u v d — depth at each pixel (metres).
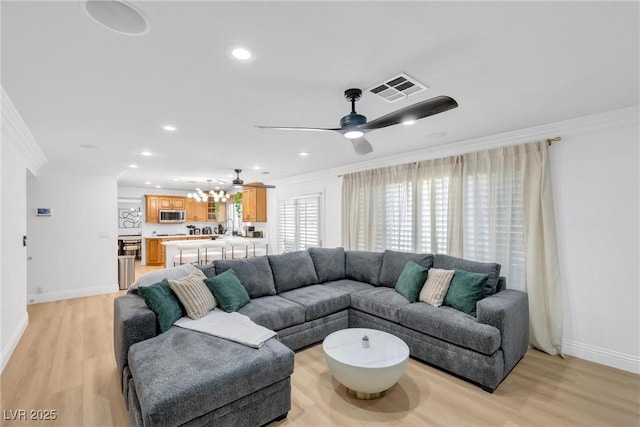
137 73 1.88
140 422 1.65
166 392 1.53
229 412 1.73
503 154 3.26
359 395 2.25
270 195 7.45
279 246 7.05
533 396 2.27
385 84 2.06
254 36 1.51
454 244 3.67
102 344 3.15
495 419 2.02
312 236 5.98
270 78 1.96
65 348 3.05
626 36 1.52
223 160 4.66
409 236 4.23
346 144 3.67
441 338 2.61
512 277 3.20
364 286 3.88
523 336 2.79
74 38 1.50
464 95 2.26
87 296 5.11
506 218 3.26
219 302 2.84
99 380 2.45
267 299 3.27
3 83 1.98
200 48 1.61
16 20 1.35
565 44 1.60
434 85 2.09
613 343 2.70
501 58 1.74
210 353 1.92
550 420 2.01
